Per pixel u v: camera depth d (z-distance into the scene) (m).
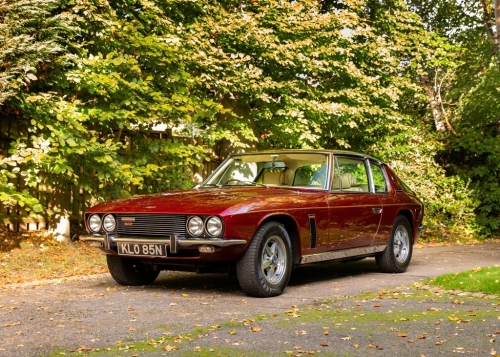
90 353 4.32
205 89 12.56
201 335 4.80
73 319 5.43
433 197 16.56
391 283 7.77
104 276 8.41
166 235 6.62
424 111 19.56
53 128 9.36
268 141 13.83
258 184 7.69
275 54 12.19
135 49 10.84
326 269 9.38
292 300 6.46
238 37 11.99
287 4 12.76
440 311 5.73
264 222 6.72
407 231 9.05
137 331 4.98
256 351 4.34
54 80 9.68
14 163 9.04
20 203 8.87
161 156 11.93
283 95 12.61
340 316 5.52
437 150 17.70
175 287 7.48
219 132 11.73
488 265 9.78
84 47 10.80
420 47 15.79
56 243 10.39
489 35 19.50
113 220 6.95
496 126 18.92
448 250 12.89
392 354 4.25
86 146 9.53
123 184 10.87
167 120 11.09
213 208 6.42
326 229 7.41
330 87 14.04
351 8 14.57
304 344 4.52
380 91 13.96
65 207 11.24
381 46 14.09
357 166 8.38
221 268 6.89
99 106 10.39
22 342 4.64
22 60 8.56
